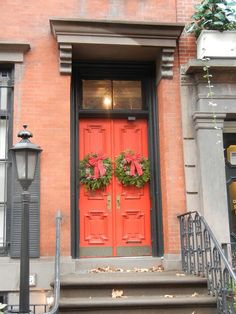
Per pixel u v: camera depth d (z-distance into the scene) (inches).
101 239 302.7
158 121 312.8
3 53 289.7
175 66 306.0
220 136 294.5
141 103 321.7
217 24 296.5
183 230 279.9
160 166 306.5
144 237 305.9
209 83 289.0
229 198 314.7
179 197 290.8
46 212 276.5
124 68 320.2
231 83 301.6
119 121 318.7
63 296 243.4
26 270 187.6
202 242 254.7
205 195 286.0
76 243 295.6
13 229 273.3
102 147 313.7
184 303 230.7
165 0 313.7
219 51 296.0
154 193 307.9
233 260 287.7
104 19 300.7
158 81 311.7
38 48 295.0
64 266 271.1
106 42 291.9
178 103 301.9
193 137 298.2
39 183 278.4
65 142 285.6
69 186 281.3
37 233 272.8
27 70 291.1
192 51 309.0
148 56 313.0
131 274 268.5
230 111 296.7
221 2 300.0
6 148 286.8
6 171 284.7
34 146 196.7
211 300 232.1
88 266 290.2
